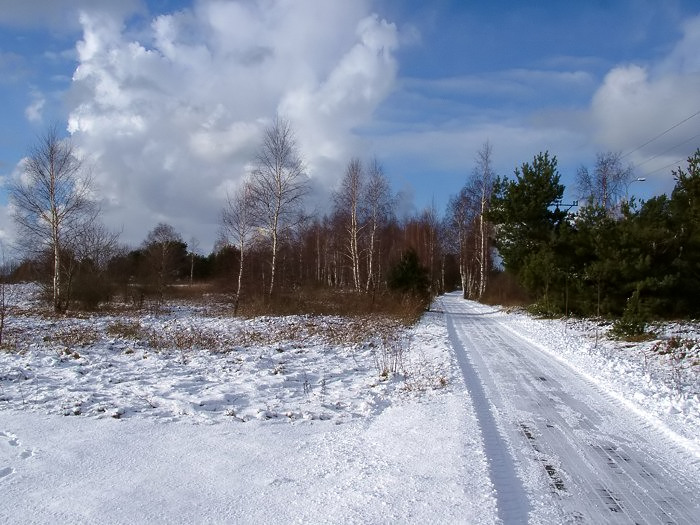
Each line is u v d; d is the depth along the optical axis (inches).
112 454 239.0
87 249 1261.1
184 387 382.3
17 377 395.2
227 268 1449.3
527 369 475.2
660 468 231.1
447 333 787.4
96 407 316.2
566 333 778.2
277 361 510.9
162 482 207.3
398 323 894.4
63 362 475.2
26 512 177.6
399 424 293.4
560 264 995.9
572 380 425.1
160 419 297.9
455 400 346.6
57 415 298.8
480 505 185.0
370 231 1581.0
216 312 1136.2
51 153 1088.8
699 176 677.3
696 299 777.6
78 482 205.3
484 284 1942.7
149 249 2037.4
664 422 296.7
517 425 294.2
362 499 189.0
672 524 179.0
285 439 267.3
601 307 882.1
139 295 1418.6
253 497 192.7
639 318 668.1
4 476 209.8
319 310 1075.9
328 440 266.1
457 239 2255.2
